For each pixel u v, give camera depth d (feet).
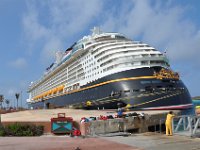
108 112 160.15
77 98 247.91
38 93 399.65
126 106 183.62
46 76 346.95
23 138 68.39
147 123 87.35
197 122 68.39
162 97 183.01
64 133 78.59
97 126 76.84
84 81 235.81
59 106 295.48
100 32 259.80
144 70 190.19
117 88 189.98
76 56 252.83
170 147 51.72
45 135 77.77
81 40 253.03
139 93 183.42
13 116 146.41
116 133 76.13
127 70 191.62
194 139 61.87
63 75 289.53
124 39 246.68
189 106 191.31
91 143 58.65
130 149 50.78
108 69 203.00
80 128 78.48
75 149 51.29
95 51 224.94
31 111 188.65
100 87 208.13
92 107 217.77
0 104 271.49
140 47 210.59
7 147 55.01
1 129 75.97
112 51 207.72
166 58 202.28
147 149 50.39
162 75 188.44
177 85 189.57
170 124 71.20
